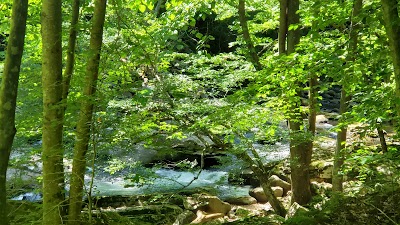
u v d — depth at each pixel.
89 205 3.68
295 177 7.09
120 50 3.99
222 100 5.91
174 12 6.12
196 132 6.06
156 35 4.77
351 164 4.96
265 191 7.10
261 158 6.70
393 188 3.67
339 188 5.97
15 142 4.98
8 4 5.81
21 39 2.33
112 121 3.72
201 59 6.36
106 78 4.18
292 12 6.36
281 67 4.14
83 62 4.52
